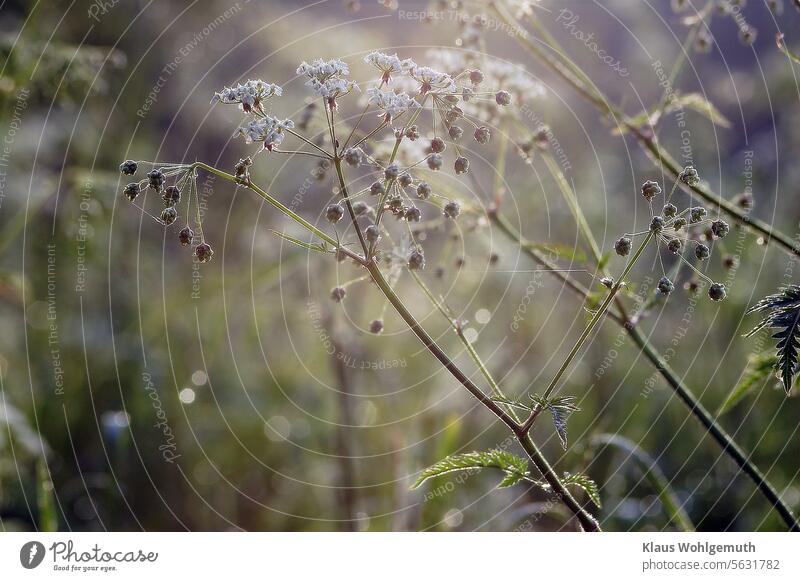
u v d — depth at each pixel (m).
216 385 6.23
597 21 7.73
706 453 5.42
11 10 6.67
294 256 5.65
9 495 5.21
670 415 5.66
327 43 6.10
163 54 6.77
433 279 6.13
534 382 5.93
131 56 6.75
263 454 5.91
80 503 5.50
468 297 6.30
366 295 6.17
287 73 6.36
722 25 7.89
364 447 5.75
